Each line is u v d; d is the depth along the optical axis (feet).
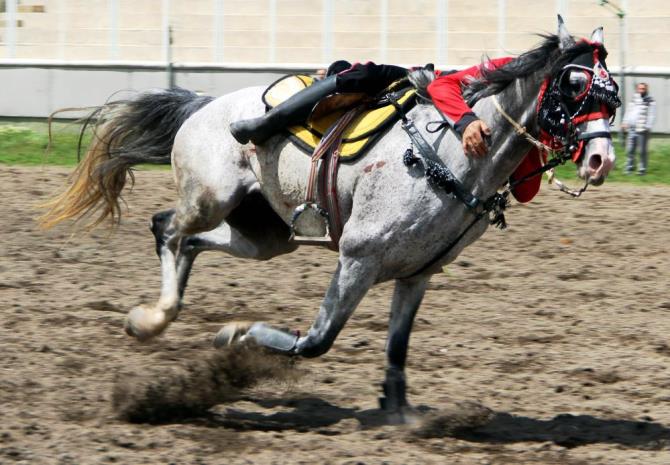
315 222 31.81
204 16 116.78
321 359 38.47
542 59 28.76
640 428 31.63
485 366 37.93
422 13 111.86
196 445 28.99
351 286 30.09
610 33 106.93
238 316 43.88
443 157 29.37
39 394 33.06
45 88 117.50
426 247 29.58
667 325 43.70
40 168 85.97
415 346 40.04
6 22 120.47
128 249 56.44
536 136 29.25
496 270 53.93
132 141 37.09
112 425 30.78
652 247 60.39
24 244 56.65
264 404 33.63
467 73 30.01
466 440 30.45
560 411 33.35
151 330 35.42
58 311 43.57
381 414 32.48
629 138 91.71
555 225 66.23
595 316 45.06
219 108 34.73
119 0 118.01
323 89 31.27
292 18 115.03
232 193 33.73
